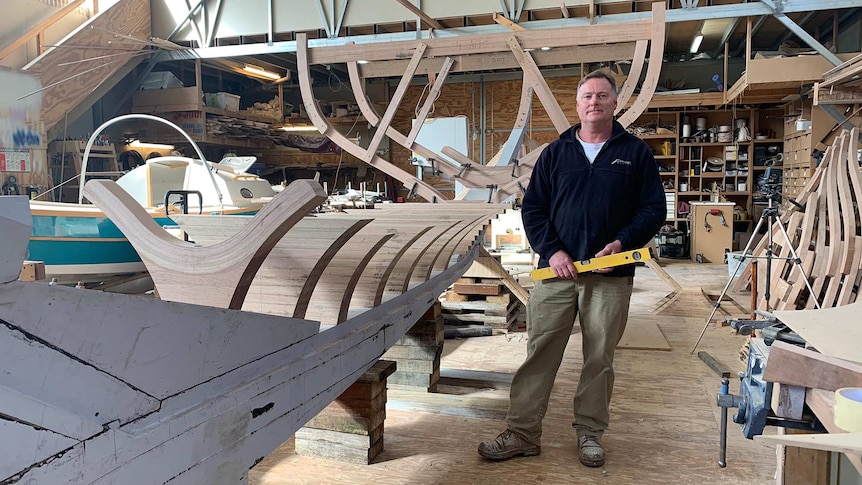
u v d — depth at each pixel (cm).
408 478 229
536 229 252
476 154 1212
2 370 65
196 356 97
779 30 930
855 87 575
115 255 429
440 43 432
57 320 71
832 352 138
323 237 138
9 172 720
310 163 1250
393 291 204
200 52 916
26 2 767
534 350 250
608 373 247
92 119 956
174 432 90
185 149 1084
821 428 136
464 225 243
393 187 1225
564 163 247
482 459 246
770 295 458
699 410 305
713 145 1031
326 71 1264
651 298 639
